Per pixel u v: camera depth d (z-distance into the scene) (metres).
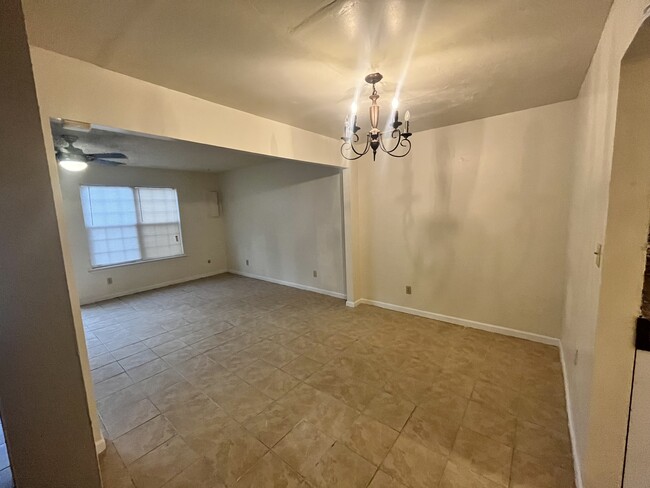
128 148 3.70
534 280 2.91
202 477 1.58
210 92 2.14
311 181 4.81
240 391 2.32
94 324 3.79
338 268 4.66
